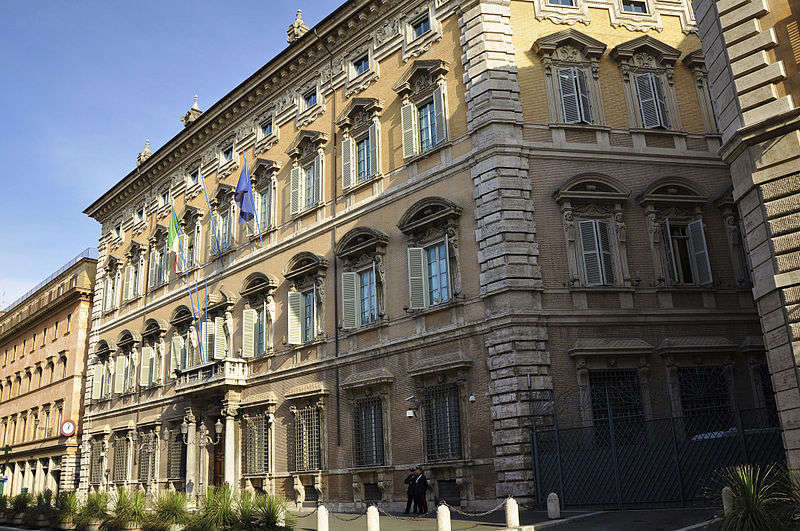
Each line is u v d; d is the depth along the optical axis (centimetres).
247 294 3338
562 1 2648
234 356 3391
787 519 1212
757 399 2258
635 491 1917
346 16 3077
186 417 3534
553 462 2044
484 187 2372
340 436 2698
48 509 2869
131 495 2486
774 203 1466
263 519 1920
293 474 2831
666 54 2630
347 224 2902
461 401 2280
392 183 2756
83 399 5122
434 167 2591
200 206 3969
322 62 3253
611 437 1978
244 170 3381
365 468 2531
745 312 2369
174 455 3641
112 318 4650
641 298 2331
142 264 4406
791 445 1399
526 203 2336
